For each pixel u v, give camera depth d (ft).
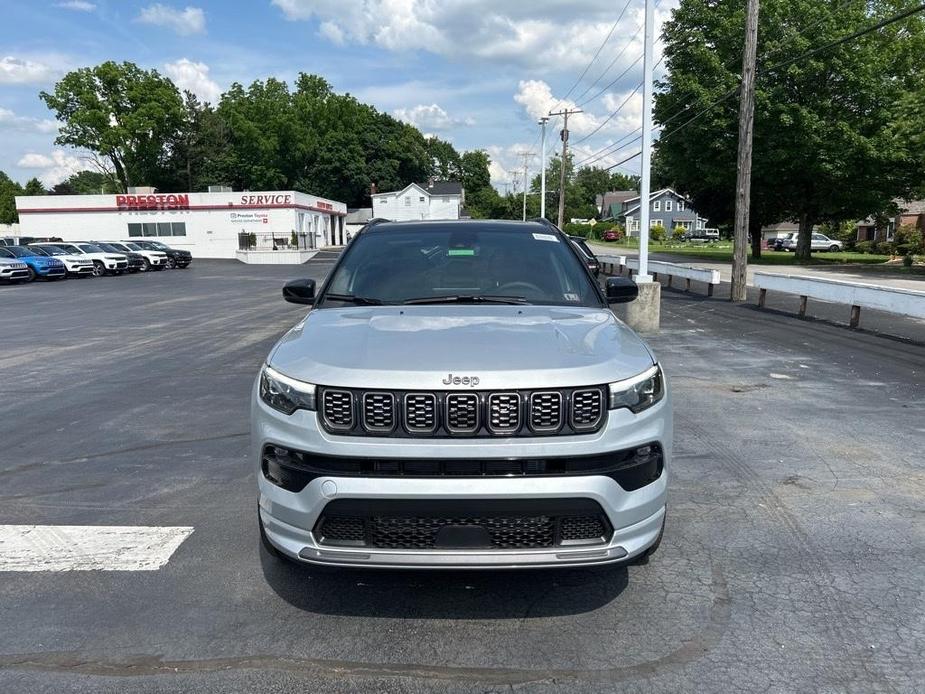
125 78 219.61
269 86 281.13
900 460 16.84
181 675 8.81
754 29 53.98
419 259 13.98
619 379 9.28
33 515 14.03
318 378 9.21
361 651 9.30
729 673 8.80
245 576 11.40
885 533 12.83
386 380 8.94
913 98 89.81
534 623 9.96
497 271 13.58
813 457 17.10
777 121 105.09
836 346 33.06
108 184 257.34
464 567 8.75
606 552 8.99
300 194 175.22
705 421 20.33
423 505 8.65
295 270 125.80
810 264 112.06
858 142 101.65
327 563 8.98
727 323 41.93
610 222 381.19
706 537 12.72
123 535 13.03
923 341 34.04
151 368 30.09
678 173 123.03
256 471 10.02
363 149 307.58
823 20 103.14
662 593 10.77
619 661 9.06
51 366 30.76
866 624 9.87
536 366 9.14
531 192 420.77
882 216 130.11
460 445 8.71
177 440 19.27
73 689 8.54
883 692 8.43
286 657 9.17
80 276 105.50
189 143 256.52
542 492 8.64
